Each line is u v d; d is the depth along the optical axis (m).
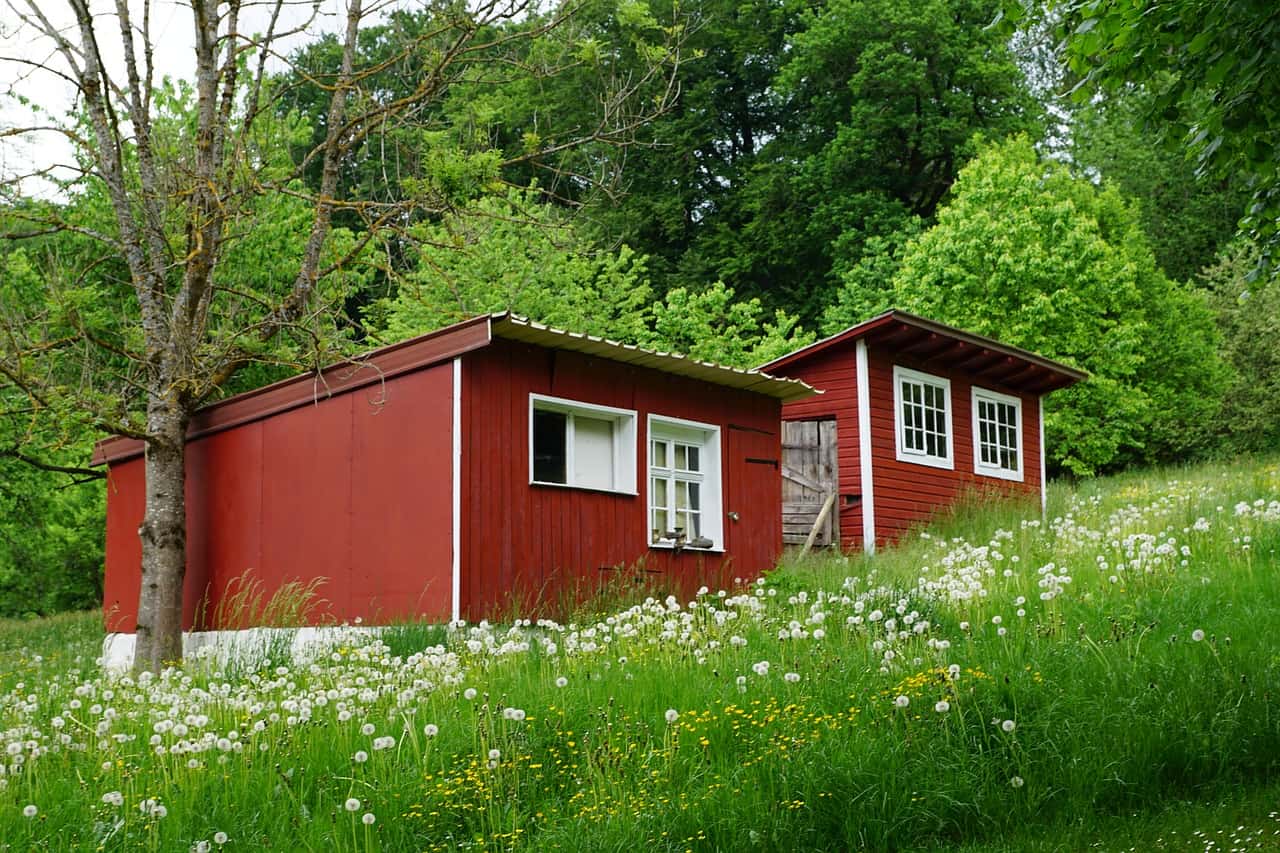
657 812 7.24
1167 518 16.03
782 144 46.31
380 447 14.95
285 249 23.91
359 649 11.41
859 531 21.78
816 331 42.09
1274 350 33.78
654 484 16.62
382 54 23.50
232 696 10.12
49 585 34.97
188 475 17.27
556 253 29.33
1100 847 7.08
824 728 8.21
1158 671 9.02
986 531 20.53
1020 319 29.70
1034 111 46.00
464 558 13.97
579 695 8.99
